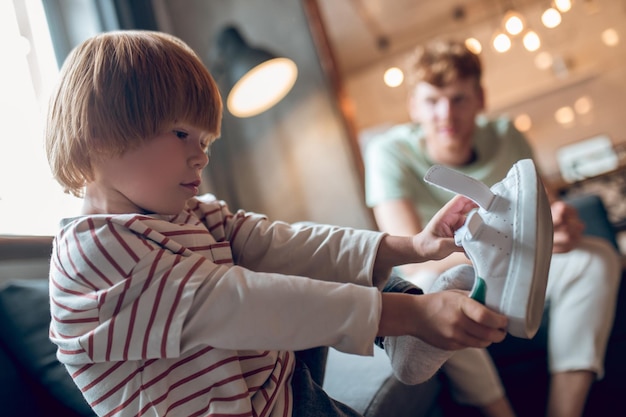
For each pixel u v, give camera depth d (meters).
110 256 0.53
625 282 1.23
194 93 0.58
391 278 0.68
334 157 2.22
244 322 0.50
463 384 1.05
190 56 0.62
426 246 0.60
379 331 0.51
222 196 2.24
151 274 0.52
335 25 2.97
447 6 3.29
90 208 0.60
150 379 0.53
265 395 0.56
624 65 4.04
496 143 1.58
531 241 0.51
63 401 0.79
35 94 1.43
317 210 2.21
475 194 0.55
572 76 4.10
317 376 0.68
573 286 1.14
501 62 4.11
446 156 1.54
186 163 0.58
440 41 1.59
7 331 0.83
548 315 1.22
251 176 2.27
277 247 0.67
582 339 1.11
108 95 0.55
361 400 0.76
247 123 2.30
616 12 3.91
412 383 0.60
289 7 2.32
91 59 0.58
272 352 0.59
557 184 3.54
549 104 4.16
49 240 1.15
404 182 1.52
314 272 0.64
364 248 0.63
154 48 0.59
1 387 0.74
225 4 2.35
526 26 3.76
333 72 2.29
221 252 0.63
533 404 1.23
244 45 2.01
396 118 2.94
